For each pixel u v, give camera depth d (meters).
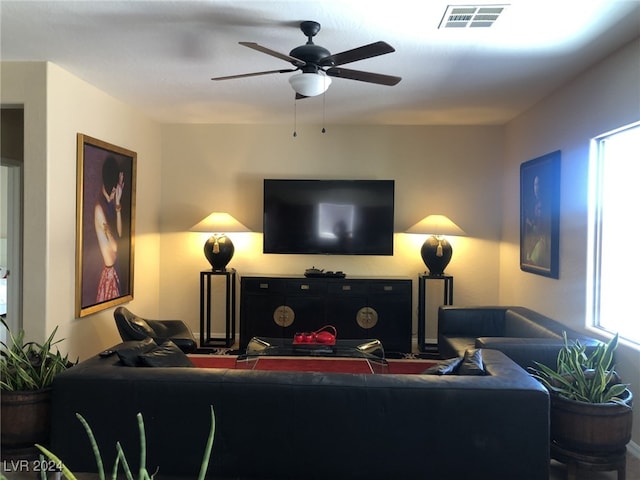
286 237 5.10
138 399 2.11
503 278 5.07
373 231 5.05
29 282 3.26
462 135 5.18
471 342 3.71
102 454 2.12
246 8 2.42
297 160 5.25
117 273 4.26
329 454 2.08
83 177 3.65
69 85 3.48
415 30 2.66
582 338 2.92
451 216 5.20
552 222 3.71
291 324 4.82
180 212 5.30
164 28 2.68
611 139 3.11
